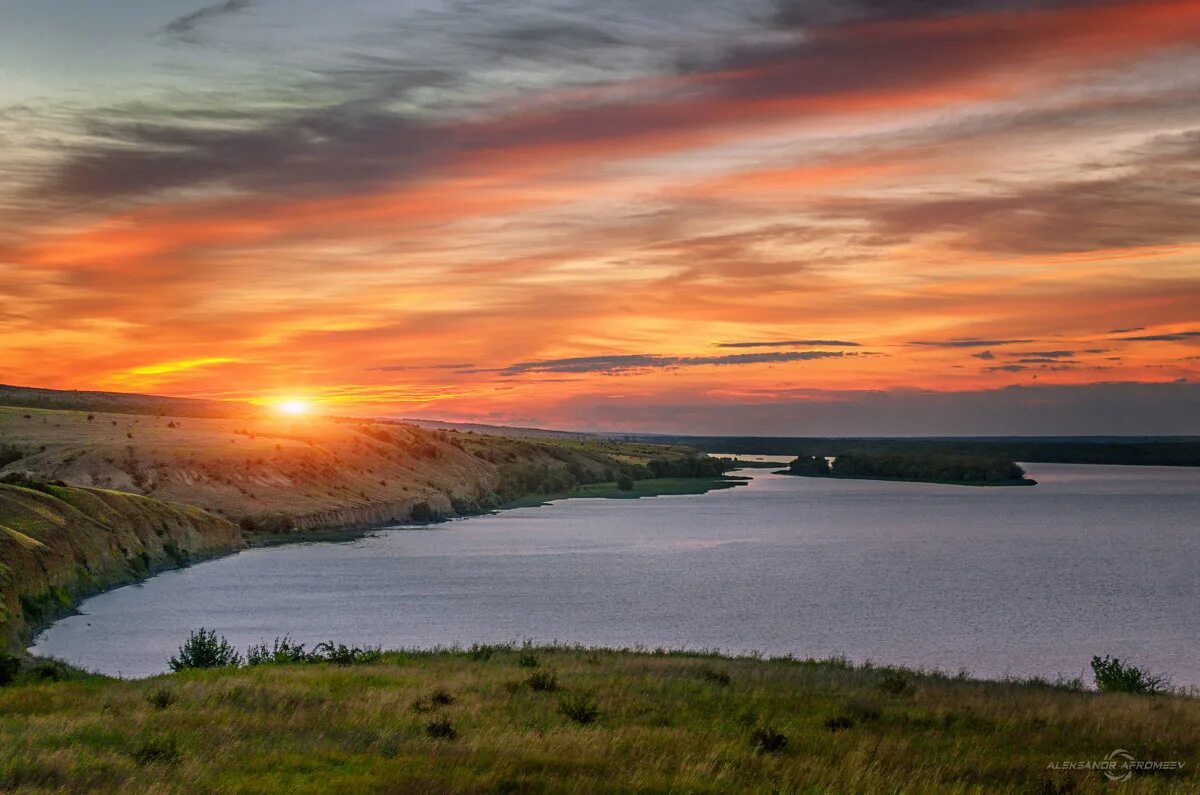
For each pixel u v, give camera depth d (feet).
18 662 113.39
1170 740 75.31
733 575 323.16
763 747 69.56
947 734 77.51
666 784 57.36
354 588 279.90
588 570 329.11
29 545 229.45
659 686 96.53
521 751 65.16
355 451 595.47
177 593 264.31
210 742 67.56
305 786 55.77
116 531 301.84
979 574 337.11
